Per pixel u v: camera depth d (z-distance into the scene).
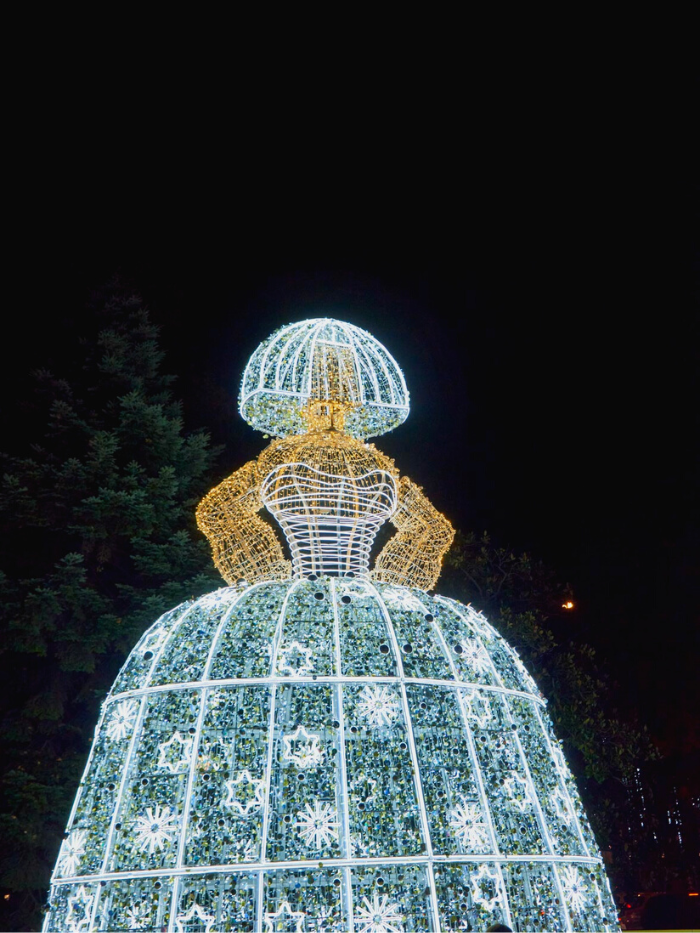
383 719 7.29
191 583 15.85
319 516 8.84
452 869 6.92
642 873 19.48
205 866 6.73
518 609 19.53
